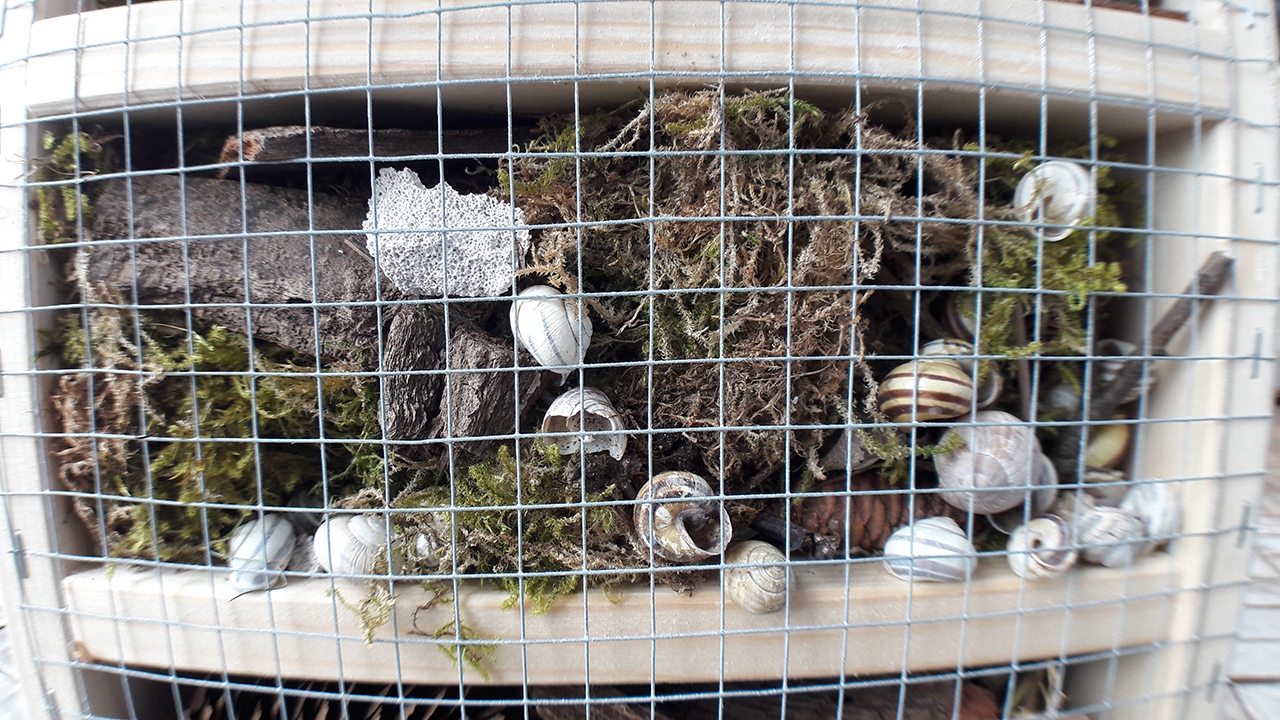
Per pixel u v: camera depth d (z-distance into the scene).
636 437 0.17
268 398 0.17
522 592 0.15
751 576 0.15
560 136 0.16
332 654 0.16
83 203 0.16
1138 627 0.17
